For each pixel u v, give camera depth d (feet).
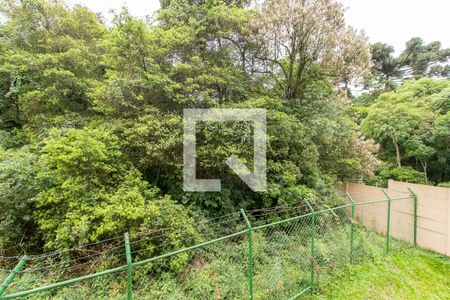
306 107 23.82
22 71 21.56
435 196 16.80
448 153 29.55
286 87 26.30
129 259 6.10
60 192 13.33
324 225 15.46
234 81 20.84
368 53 24.21
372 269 13.71
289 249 13.07
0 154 14.62
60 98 21.84
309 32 22.31
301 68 25.09
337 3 21.83
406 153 31.71
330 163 24.68
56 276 10.32
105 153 14.44
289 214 17.70
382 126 30.42
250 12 21.79
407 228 18.40
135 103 17.80
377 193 21.06
